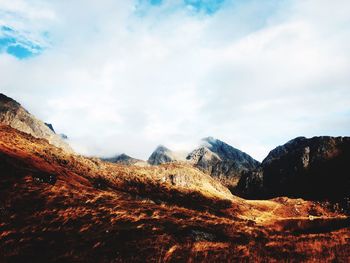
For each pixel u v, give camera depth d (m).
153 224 31.70
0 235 27.66
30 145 110.25
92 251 24.55
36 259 23.27
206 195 158.88
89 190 51.03
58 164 103.38
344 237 25.55
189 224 32.62
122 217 34.09
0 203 34.88
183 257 22.53
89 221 32.34
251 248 24.14
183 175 184.00
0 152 66.50
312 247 23.39
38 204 36.28
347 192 171.00
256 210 144.38
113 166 160.12
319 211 155.12
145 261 22.20
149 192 128.50
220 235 30.27
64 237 27.89
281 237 29.58
